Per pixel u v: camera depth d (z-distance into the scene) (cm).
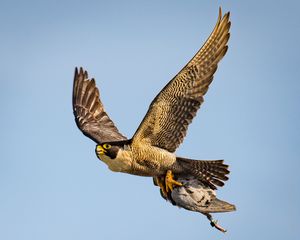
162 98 1597
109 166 1694
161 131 1634
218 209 1686
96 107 1914
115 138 1844
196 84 1597
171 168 1673
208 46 1584
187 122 1617
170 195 1698
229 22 1573
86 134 1847
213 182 1681
